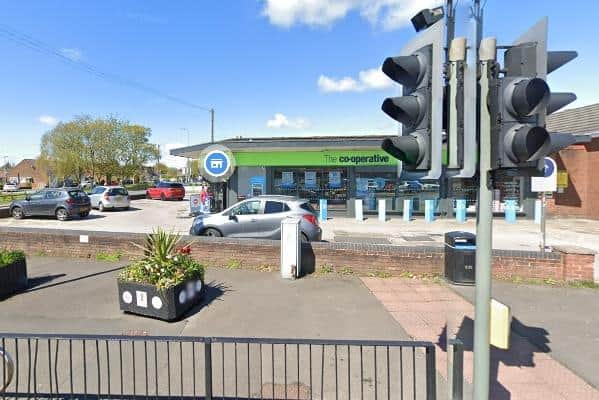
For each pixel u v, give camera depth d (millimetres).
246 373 3508
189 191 46156
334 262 7070
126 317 4887
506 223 15578
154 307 4812
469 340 4273
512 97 2088
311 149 17266
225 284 6371
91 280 6543
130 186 50625
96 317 4883
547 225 14938
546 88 1956
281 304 5414
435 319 4906
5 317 4859
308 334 4418
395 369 3635
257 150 17609
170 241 5480
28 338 2721
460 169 2229
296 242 6730
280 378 3447
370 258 6945
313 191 18234
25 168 84562
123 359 3779
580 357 3855
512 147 2090
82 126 40219
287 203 9203
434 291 6055
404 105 2330
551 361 3779
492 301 2344
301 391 3260
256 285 6324
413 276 6809
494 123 2189
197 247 7598
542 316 4938
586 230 13633
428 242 11164
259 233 9055
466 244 6398
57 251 8336
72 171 41812
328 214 18094
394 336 4379
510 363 3742
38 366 3635
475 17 2189
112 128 41062
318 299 5641
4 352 2777
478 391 2367
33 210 17000
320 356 3875
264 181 18297
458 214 15859
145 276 4945
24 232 8469
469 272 6273
